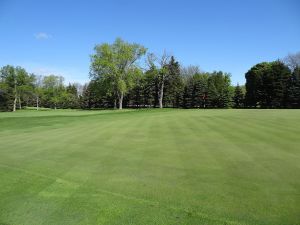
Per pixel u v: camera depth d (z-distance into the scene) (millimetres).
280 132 14781
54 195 6699
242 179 7348
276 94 66875
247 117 24484
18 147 12977
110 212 5746
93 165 9188
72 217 5602
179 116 28156
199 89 77938
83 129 19656
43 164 9500
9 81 86875
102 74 66750
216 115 28062
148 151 11016
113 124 22359
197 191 6645
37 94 102688
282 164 8602
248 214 5441
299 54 75500
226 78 95062
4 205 6223
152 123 21641
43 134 17750
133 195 6543
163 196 6430
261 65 77812
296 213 5414
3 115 42188
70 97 108562
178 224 5191
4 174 8453
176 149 11227
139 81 73812
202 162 9125
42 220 5523
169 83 74312
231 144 11906
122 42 66500
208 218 5355
